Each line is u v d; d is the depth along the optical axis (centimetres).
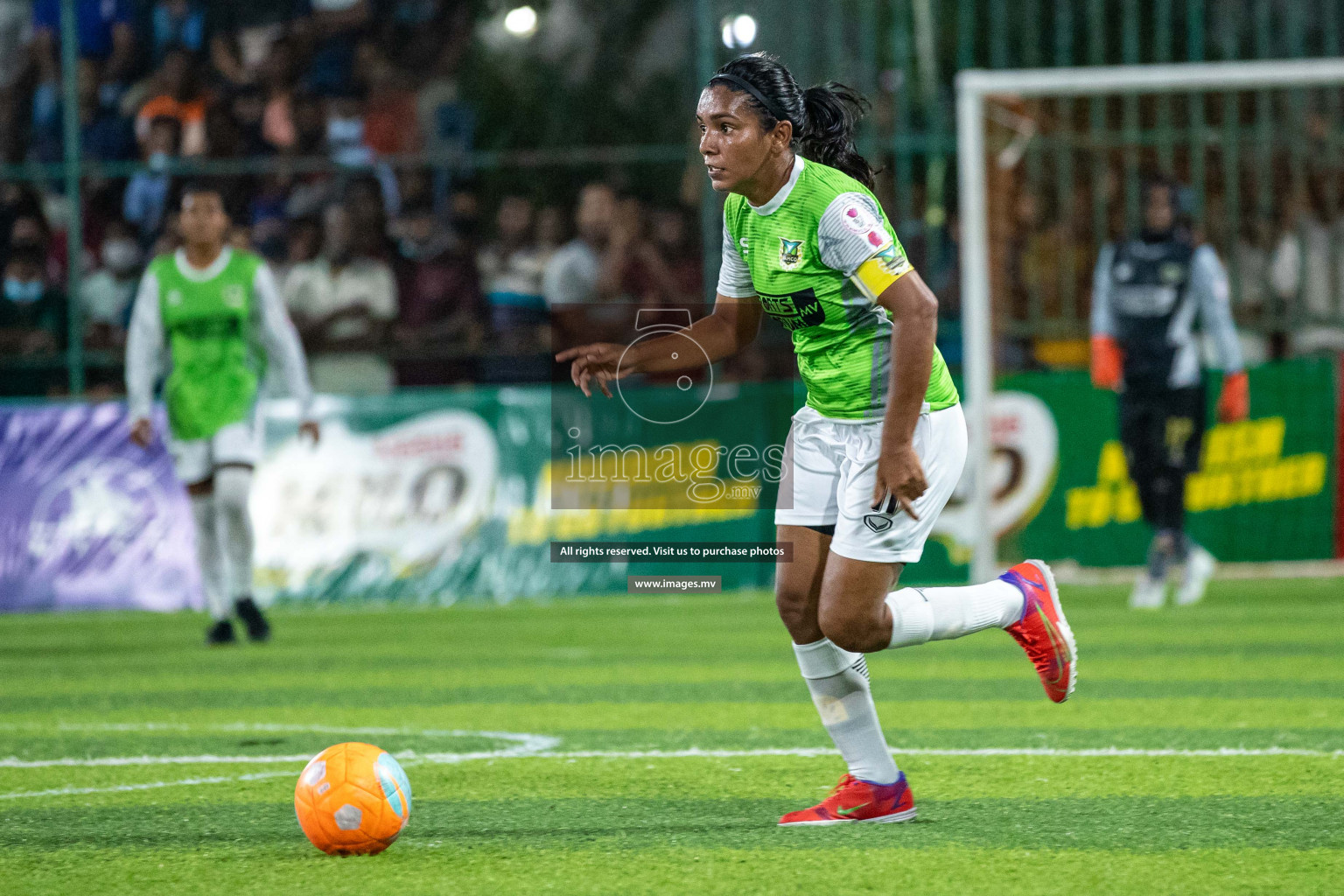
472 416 3506
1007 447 3566
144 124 4403
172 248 4216
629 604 3397
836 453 1192
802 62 4019
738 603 3391
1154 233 3053
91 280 4194
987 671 2277
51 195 4278
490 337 4084
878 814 1233
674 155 3788
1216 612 2983
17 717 1970
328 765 1135
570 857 1120
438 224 4172
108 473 3447
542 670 2383
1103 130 3884
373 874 1072
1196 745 1612
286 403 3500
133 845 1188
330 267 4069
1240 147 3947
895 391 1119
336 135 4406
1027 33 3975
